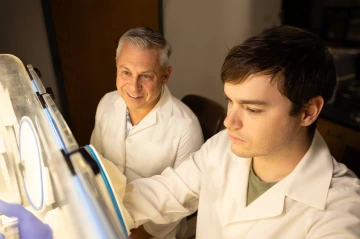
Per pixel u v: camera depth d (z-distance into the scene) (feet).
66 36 6.62
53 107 2.03
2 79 2.54
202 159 2.79
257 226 2.13
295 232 1.94
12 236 1.85
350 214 1.69
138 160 3.89
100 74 7.29
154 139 3.74
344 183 1.90
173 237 3.39
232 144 1.90
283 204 2.02
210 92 8.82
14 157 2.27
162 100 3.86
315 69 1.64
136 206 2.50
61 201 1.57
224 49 8.38
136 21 7.16
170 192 2.67
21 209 1.96
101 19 6.81
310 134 2.04
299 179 1.99
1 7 6.05
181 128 3.69
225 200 2.42
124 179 2.36
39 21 6.41
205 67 8.43
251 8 8.13
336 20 7.13
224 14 8.00
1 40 6.29
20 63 2.77
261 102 1.63
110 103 4.21
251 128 1.73
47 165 1.79
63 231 1.55
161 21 7.42
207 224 2.60
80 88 7.20
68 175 1.45
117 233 1.22
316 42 1.71
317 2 7.47
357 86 6.84
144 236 2.88
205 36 8.07
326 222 1.76
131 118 4.00
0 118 2.31
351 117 5.87
